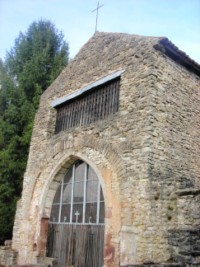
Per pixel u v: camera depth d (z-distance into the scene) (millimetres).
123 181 8133
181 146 8594
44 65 18484
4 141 15828
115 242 7867
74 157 10438
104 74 10164
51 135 11992
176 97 8945
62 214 10641
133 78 8930
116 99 9469
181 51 9086
